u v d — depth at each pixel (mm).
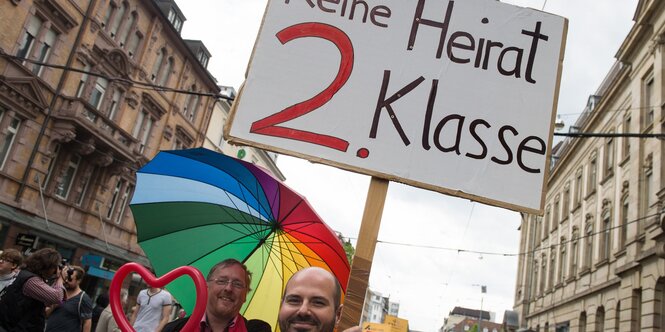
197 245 3391
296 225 3242
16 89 16812
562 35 3412
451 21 3377
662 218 13758
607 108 21984
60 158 19516
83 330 5289
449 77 3258
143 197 3268
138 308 6051
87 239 21312
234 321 2812
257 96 3184
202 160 3080
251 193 3156
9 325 3869
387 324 22500
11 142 17344
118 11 21422
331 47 3289
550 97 3277
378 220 2846
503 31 3387
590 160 23828
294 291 2113
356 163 3055
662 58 16266
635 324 15953
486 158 3115
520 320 32938
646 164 16594
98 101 20781
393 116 3148
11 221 16938
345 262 3301
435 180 3043
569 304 23797
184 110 27812
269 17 3344
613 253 18656
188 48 26188
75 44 19094
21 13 16781
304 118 3143
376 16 3359
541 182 3100
